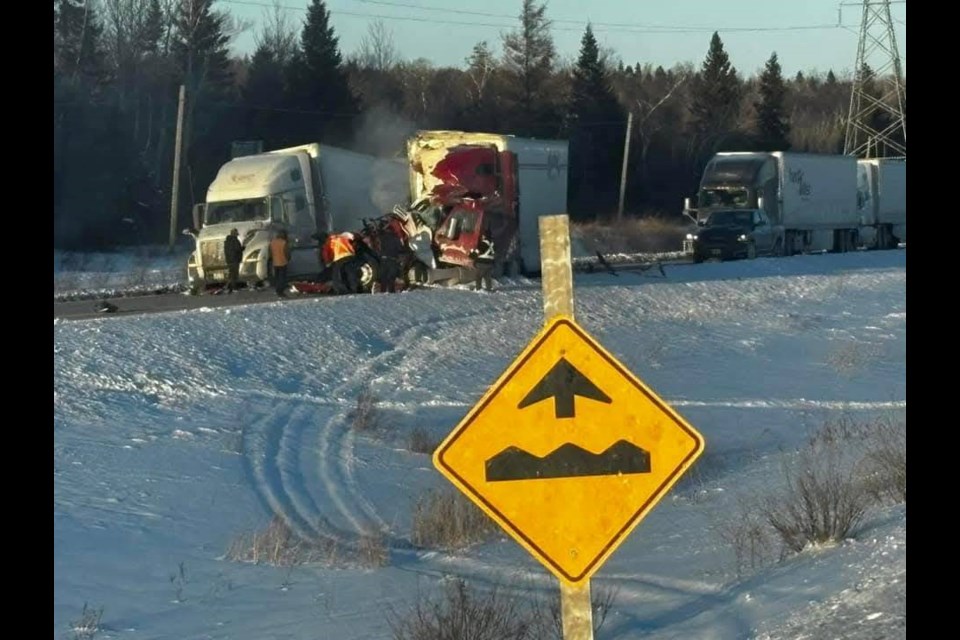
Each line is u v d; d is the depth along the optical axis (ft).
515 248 146.51
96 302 141.59
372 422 79.30
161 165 268.62
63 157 242.58
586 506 23.90
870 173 249.14
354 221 155.53
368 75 396.78
